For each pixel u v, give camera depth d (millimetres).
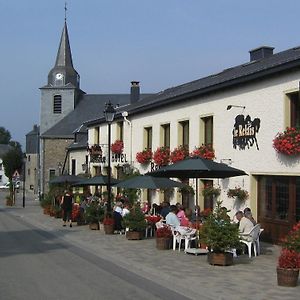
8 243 17594
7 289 9430
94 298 8711
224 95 19172
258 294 8984
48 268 12023
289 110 15867
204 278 10539
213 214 12547
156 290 9547
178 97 22219
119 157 30547
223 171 14203
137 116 27953
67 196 24328
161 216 19141
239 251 14086
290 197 15719
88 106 62625
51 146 59312
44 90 61688
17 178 48250
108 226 20172
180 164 14281
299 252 9922
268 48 23688
